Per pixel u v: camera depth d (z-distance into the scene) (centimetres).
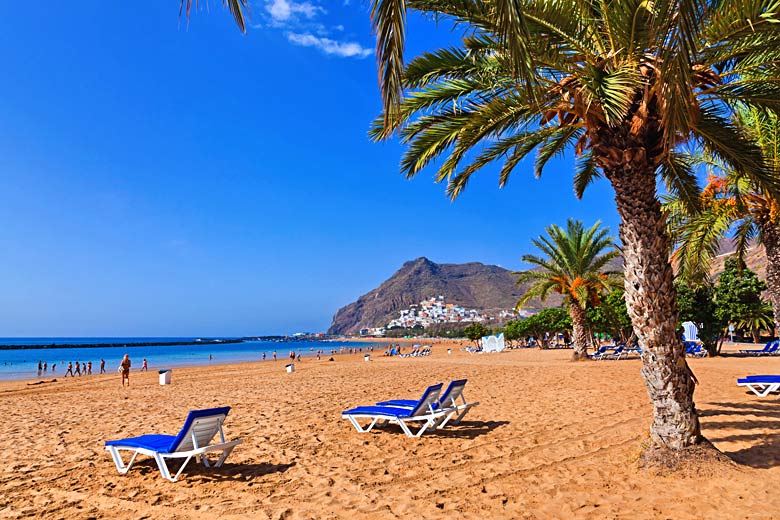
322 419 928
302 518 430
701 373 1529
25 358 7331
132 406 1259
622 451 613
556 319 4841
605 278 2333
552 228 2372
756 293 2550
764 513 397
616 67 520
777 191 605
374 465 600
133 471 598
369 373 2219
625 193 547
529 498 464
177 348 12300
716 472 488
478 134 617
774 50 532
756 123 870
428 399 761
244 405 1180
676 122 366
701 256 1038
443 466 586
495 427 800
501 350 4831
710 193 969
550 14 502
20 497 510
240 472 584
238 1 333
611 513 418
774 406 868
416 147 645
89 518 444
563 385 1365
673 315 534
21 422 1040
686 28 321
